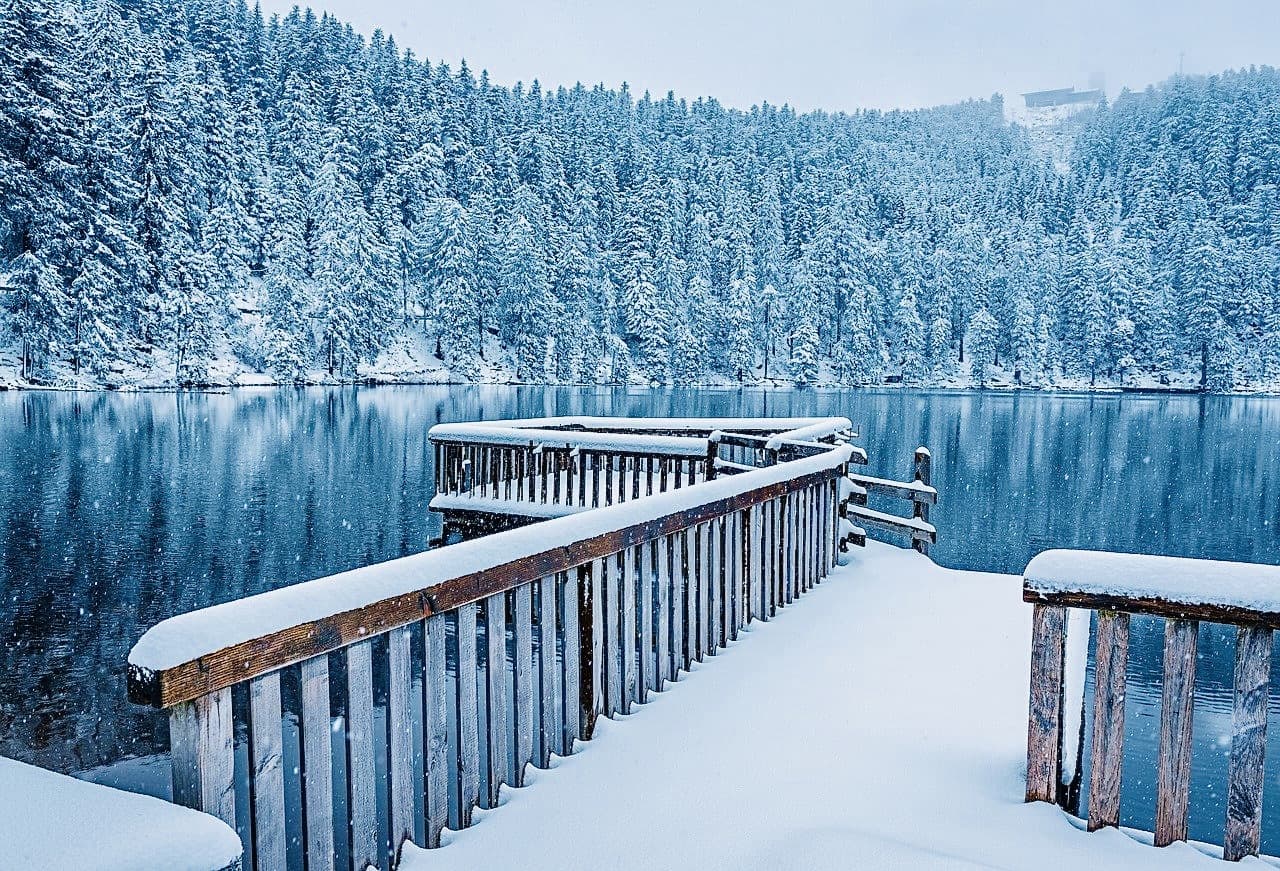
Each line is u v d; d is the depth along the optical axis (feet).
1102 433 156.35
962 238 362.33
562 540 11.46
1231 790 8.45
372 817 8.64
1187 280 319.06
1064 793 9.87
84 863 4.79
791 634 18.10
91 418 124.06
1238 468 112.78
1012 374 336.70
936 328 327.06
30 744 23.95
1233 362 305.73
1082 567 9.12
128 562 47.50
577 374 277.64
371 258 241.35
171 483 75.31
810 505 23.02
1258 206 374.84
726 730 12.54
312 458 93.76
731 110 572.10
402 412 150.82
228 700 6.98
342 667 26.09
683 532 15.61
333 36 363.97
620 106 512.22
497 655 10.55
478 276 270.87
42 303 160.66
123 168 191.52
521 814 10.00
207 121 237.45
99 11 213.66
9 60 157.69
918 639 17.69
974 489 96.22
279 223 240.94
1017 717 13.03
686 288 319.47
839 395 262.67
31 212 160.15
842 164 432.25
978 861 8.56
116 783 21.67
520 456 35.76
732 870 8.63
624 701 13.50
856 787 10.52
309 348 230.89
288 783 19.85
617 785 10.73
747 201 362.94
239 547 52.01
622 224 313.73
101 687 28.32
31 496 66.85
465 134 322.75
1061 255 366.84
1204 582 8.40
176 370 194.90
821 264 324.60
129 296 183.62
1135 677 32.24
